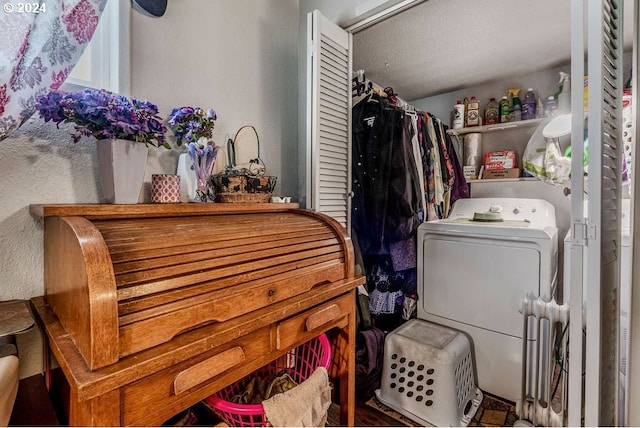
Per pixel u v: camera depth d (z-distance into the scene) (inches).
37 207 33.4
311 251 43.6
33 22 31.4
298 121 74.0
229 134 60.1
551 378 59.7
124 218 34.3
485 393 71.6
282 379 48.2
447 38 80.1
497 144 105.8
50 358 36.1
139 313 26.0
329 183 65.6
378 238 80.6
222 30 58.6
